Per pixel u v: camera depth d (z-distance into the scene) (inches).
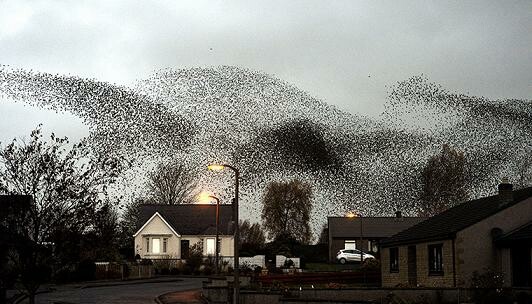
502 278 1206.9
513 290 1144.8
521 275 1182.9
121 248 2942.9
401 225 3102.9
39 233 864.3
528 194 1277.1
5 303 920.3
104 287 1766.7
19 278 947.3
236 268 1094.4
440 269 1325.0
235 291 1093.8
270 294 1163.3
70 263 904.9
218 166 1124.5
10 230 869.2
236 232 1104.2
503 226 1258.0
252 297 1167.6
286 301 1024.2
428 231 1429.6
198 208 3019.2
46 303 1263.5
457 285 1235.9
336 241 3063.5
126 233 2832.2
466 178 2374.5
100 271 2037.4
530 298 1046.4
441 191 2476.6
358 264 2684.5
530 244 1156.5
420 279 1403.8
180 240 2856.8
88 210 887.7
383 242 1614.2
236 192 1119.6
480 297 1127.0
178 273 2389.3
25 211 863.1
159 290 1644.9
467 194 2423.7
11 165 966.4
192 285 1856.5
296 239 3543.3
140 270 2210.9
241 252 2839.6
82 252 980.6
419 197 2256.4
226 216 2957.7
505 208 1263.5
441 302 1131.9
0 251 884.6
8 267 898.7
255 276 1705.2
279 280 1691.7
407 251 1477.6
